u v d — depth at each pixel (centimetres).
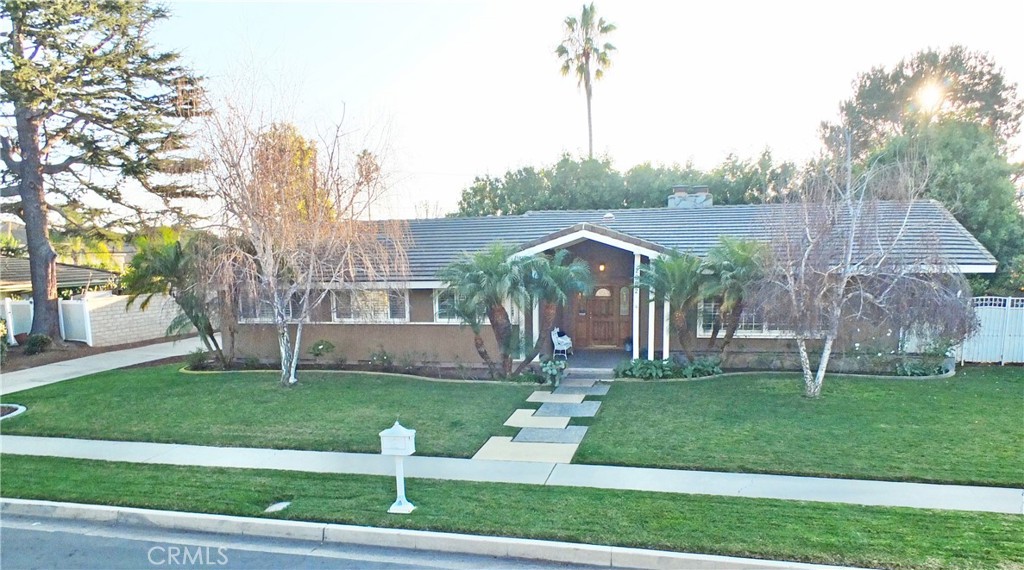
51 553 606
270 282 1355
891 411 1038
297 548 607
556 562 567
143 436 978
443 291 1570
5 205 2083
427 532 606
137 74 2011
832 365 1412
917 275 1192
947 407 1058
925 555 532
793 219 1190
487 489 719
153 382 1431
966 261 1413
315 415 1093
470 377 1423
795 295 1127
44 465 843
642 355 1639
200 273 1429
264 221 1339
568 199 3428
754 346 1530
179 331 1627
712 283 1309
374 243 1434
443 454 861
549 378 1317
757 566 528
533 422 1024
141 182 2078
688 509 645
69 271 2561
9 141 2038
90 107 1988
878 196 1252
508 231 1877
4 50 1791
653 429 965
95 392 1327
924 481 720
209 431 999
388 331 1638
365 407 1146
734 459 810
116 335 2189
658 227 1791
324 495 711
